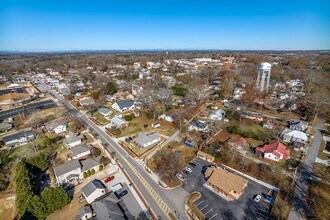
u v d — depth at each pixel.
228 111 80.81
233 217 37.12
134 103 95.94
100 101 104.00
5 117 83.62
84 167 49.84
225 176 44.72
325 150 58.69
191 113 84.56
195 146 60.97
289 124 74.00
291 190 43.28
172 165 51.22
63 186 46.03
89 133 71.06
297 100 100.38
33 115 86.25
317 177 47.31
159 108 89.06
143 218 37.28
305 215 37.12
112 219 34.72
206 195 42.62
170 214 38.12
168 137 66.94
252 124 75.38
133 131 71.69
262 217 37.06
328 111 85.31
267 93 106.06
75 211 39.06
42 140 66.25
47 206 38.12
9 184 48.06
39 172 51.00
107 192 43.78
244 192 43.25
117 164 53.59
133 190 44.25
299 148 58.56
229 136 66.56
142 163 53.94
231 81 118.31
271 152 53.66
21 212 37.69
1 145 64.38
